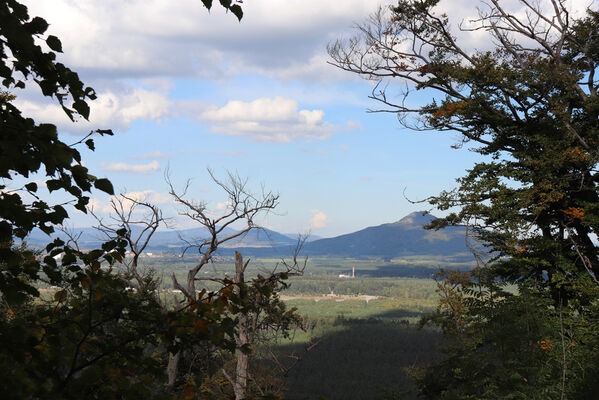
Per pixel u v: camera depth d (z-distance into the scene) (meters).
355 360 147.62
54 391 3.11
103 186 3.58
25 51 3.50
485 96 24.95
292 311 23.48
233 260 19.56
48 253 3.82
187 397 3.94
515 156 25.78
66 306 3.99
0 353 3.03
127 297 3.84
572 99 27.22
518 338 12.83
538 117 25.34
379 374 131.75
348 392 112.50
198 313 3.82
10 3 3.40
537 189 24.41
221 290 4.02
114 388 3.59
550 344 12.55
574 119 27.44
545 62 26.95
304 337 159.62
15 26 3.13
